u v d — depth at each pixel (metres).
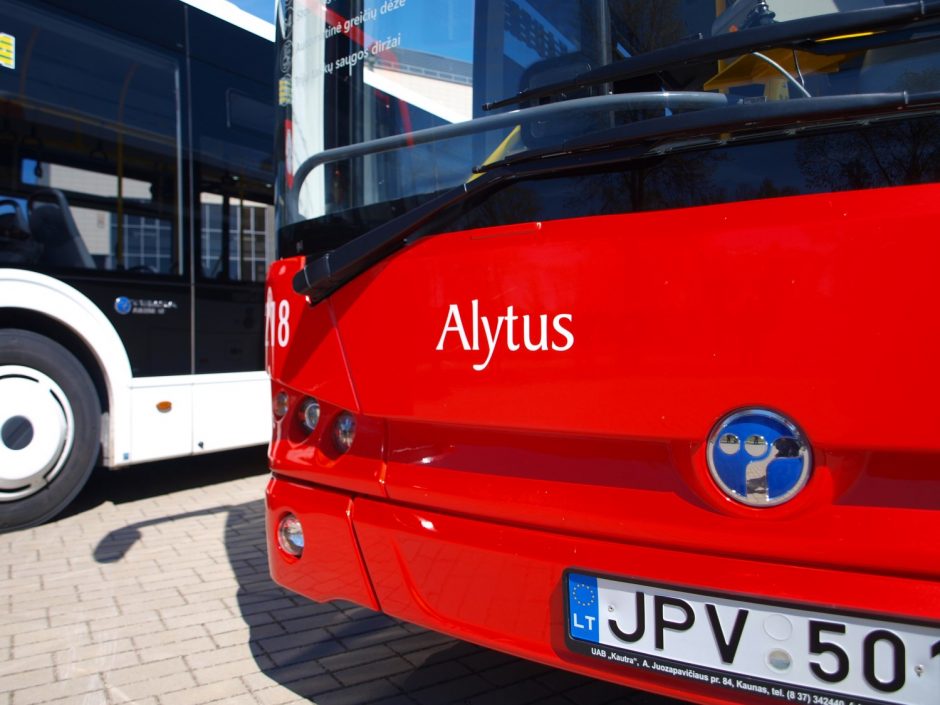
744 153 1.83
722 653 1.82
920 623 1.63
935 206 1.62
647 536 1.94
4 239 5.04
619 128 1.95
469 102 2.58
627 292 1.94
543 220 2.08
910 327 1.63
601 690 2.94
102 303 5.45
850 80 1.86
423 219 2.28
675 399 1.88
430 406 2.30
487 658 3.22
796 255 1.74
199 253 5.99
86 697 2.91
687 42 1.98
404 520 2.39
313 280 2.51
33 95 5.18
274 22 3.41
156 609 3.75
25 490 5.09
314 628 3.53
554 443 2.12
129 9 5.68
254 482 6.48
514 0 2.50
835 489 1.74
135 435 5.59
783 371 1.75
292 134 3.18
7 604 3.81
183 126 5.95
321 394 2.59
